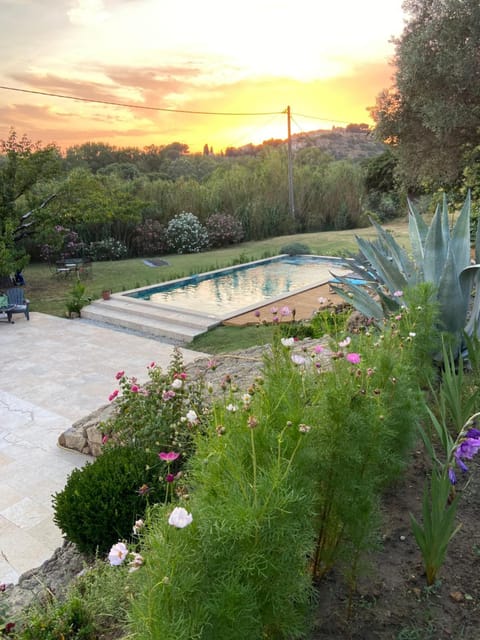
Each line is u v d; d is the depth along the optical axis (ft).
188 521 3.69
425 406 7.43
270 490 4.12
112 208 46.09
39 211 42.22
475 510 7.27
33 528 12.46
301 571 4.56
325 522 5.70
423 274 14.24
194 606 3.71
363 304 15.08
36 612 6.97
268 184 76.38
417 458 8.77
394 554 6.52
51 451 16.28
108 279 46.37
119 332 30.99
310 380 6.49
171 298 39.83
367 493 5.56
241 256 53.93
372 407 5.91
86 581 7.63
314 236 69.92
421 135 34.88
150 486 9.78
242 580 4.07
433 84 31.86
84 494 9.85
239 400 6.16
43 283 45.29
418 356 9.77
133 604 3.92
